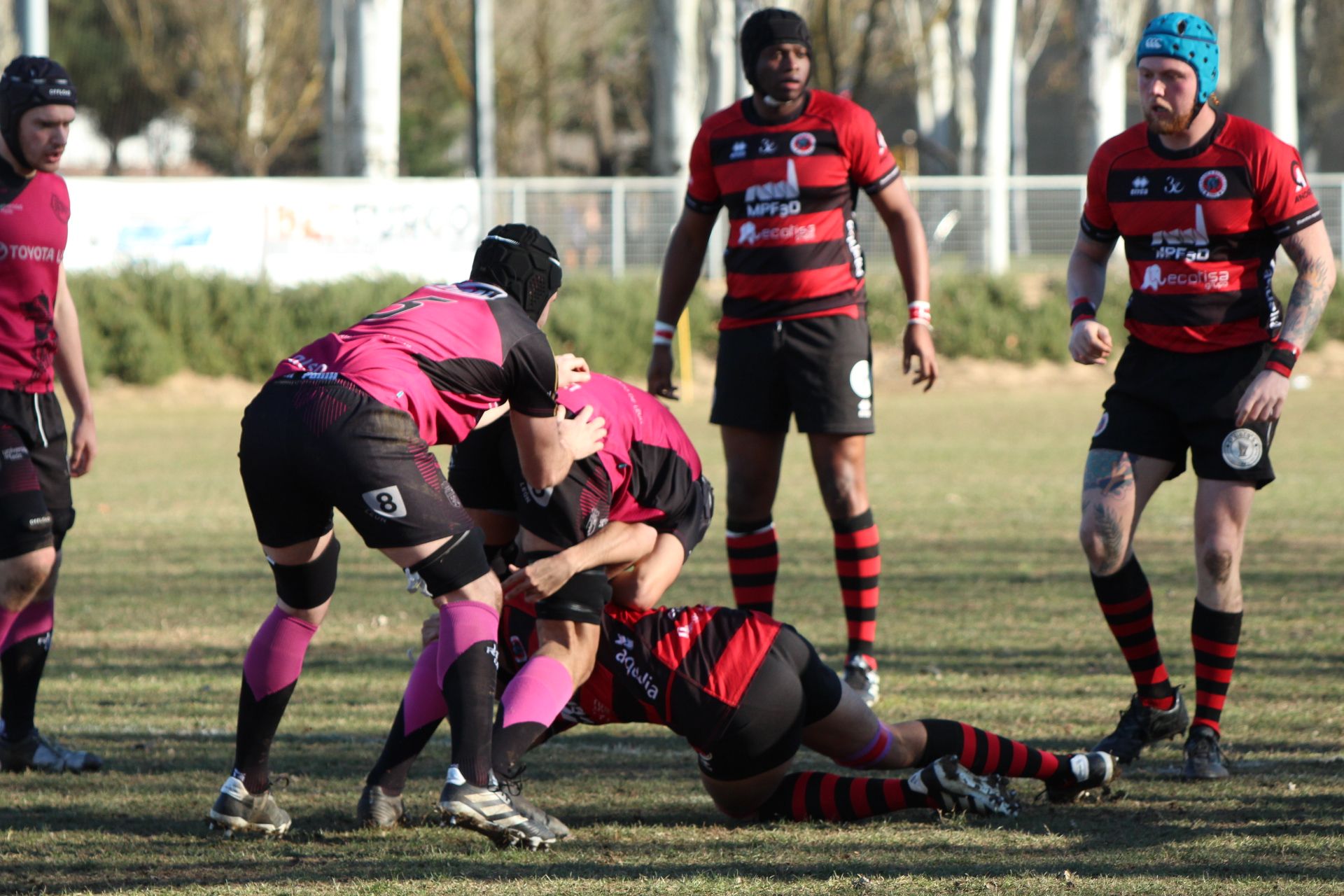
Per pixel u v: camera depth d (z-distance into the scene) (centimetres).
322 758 1755
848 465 2156
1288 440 5959
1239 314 1691
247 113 16400
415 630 2678
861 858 1320
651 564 1454
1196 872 1252
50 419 1733
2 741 1689
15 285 1677
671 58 11219
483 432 1495
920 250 2264
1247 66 13500
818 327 2158
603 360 8869
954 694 2078
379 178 9500
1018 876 1248
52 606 1728
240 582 3200
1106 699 2038
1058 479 4969
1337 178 10356
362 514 1279
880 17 14812
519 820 1328
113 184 8369
